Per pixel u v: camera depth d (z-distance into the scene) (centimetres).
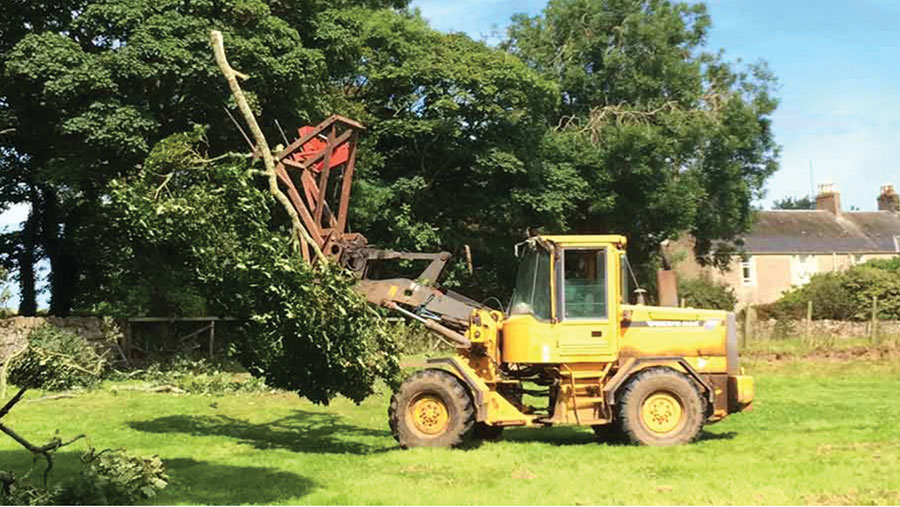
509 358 1111
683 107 3447
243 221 930
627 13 3453
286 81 2167
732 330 1150
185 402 1532
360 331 906
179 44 2005
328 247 1119
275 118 2273
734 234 3903
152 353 2270
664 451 1002
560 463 923
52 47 1969
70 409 1416
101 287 2794
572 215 3397
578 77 3388
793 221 5469
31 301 2777
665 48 3400
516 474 855
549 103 3033
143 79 2005
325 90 2555
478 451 1004
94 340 2136
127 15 2025
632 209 3303
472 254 3170
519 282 1150
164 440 1105
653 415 1072
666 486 789
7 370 841
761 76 3688
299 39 2266
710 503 721
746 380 1125
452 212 3125
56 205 2636
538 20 3597
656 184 3269
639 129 3120
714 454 977
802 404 1483
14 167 2544
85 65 1966
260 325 916
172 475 851
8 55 2027
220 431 1206
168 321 2350
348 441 1129
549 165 3112
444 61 2853
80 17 2067
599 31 3497
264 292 881
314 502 732
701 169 3516
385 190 2730
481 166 2898
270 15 2214
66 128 1941
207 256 927
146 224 946
